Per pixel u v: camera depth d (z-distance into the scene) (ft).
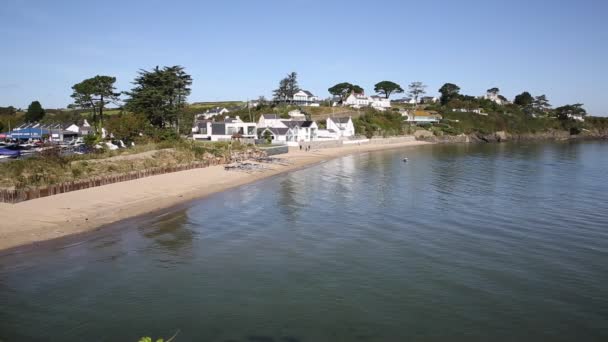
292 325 50.24
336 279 64.49
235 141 259.80
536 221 101.04
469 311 54.24
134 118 232.32
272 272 67.36
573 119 585.63
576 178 173.06
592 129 569.64
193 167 177.99
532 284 63.05
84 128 318.65
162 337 47.21
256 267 69.56
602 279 65.10
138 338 46.93
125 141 228.22
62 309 53.62
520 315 53.21
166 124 275.18
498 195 134.82
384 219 103.04
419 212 110.63
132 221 96.63
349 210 112.98
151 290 59.93
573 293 60.03
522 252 77.77
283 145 297.33
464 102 611.88
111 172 140.77
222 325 50.06
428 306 55.52
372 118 481.46
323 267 69.72
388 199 128.26
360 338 47.42
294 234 89.51
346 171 198.90
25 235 80.79
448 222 100.07
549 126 558.97
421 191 142.41
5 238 78.28
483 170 201.57
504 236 88.33
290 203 121.60
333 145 348.38
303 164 226.17
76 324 49.88
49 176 120.06
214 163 193.57
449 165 224.94
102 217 97.09
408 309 54.65
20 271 65.51
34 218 90.94
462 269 69.00
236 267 69.56
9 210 94.53
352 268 69.26
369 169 207.51
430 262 72.23
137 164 156.76
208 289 60.44
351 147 359.66
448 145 410.31
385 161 249.14
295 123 349.82
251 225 96.73
